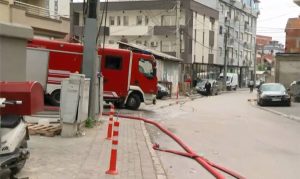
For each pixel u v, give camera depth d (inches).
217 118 976.9
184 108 1264.8
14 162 322.7
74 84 548.4
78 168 383.2
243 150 550.3
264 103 1466.5
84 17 719.7
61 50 958.4
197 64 2765.7
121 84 1067.3
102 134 592.4
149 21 2650.1
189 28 2591.0
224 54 3122.5
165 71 1985.7
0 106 291.1
